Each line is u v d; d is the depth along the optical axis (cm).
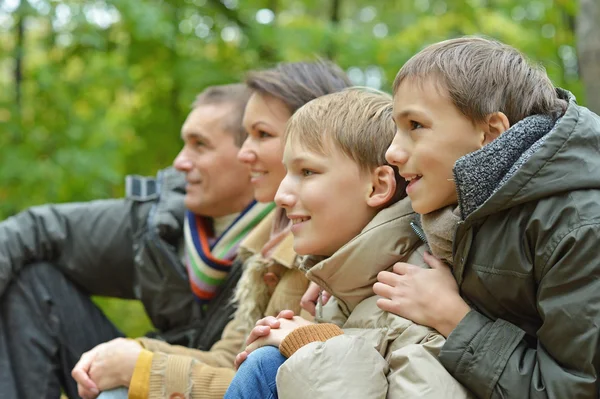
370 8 1042
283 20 825
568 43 760
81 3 724
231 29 788
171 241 380
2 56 785
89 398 307
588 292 190
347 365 209
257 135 313
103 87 782
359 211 248
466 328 209
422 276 225
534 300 204
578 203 195
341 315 256
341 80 330
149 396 293
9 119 768
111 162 760
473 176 203
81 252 393
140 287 378
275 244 292
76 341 386
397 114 220
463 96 211
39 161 753
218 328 347
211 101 362
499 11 827
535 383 197
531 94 217
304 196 248
